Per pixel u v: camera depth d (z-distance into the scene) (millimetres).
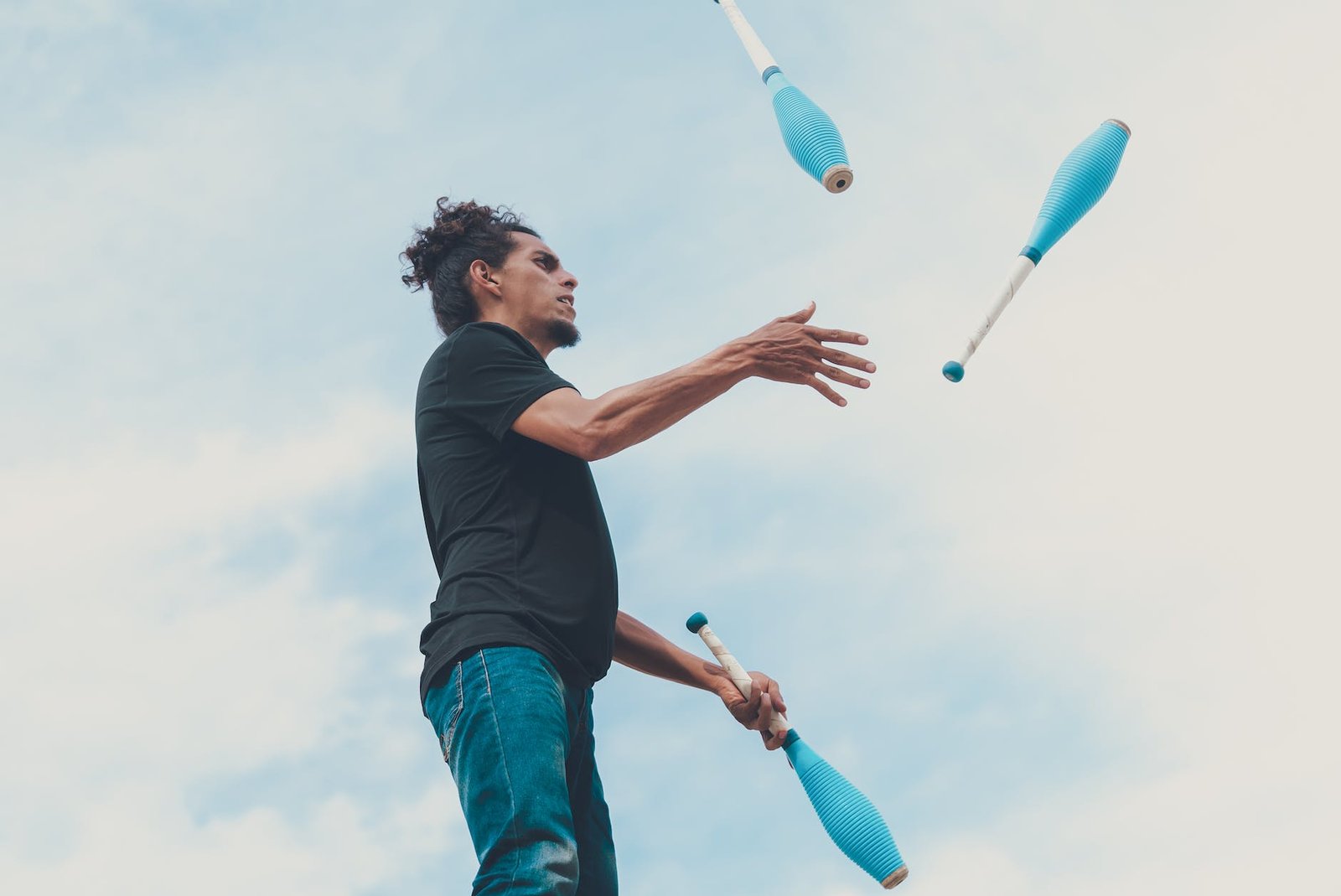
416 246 4156
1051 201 3830
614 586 3516
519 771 3098
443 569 3562
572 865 3080
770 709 3883
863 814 3697
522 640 3248
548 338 3975
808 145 3873
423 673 3334
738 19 4250
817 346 3430
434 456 3566
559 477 3492
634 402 3350
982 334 3682
